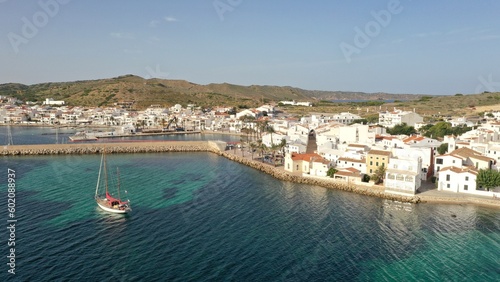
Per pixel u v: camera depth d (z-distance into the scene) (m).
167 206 104.88
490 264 72.19
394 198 112.94
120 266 69.25
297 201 111.88
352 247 79.19
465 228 89.50
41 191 117.31
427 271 69.50
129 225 89.56
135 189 122.94
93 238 81.38
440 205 107.25
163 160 184.12
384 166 127.75
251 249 77.56
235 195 118.12
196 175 147.75
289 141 189.38
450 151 146.25
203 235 84.44
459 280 66.62
